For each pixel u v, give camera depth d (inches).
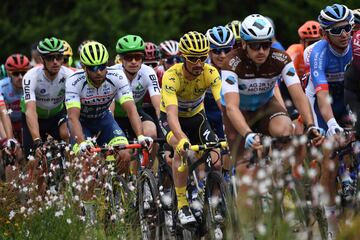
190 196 548.7
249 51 495.5
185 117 587.2
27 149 716.7
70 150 621.9
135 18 1737.2
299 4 1686.8
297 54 778.8
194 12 1729.8
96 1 1771.7
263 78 513.0
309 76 610.5
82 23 1752.0
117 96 643.5
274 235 416.5
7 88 790.5
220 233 498.6
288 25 1672.0
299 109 505.7
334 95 601.3
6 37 1803.6
